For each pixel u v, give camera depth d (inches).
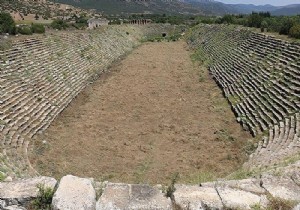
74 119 896.3
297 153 521.0
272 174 370.9
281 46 1230.3
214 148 748.6
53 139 759.1
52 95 964.6
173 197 287.9
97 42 1686.8
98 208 269.9
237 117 919.0
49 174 598.2
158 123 901.8
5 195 276.5
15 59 990.4
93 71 1359.5
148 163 669.3
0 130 676.7
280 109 821.9
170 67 1624.0
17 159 587.2
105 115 945.5
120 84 1272.1
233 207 278.1
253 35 1595.7
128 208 270.5
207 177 565.0
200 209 275.4
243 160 671.1
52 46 1270.9
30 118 794.8
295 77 932.6
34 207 274.8
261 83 1037.8
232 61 1443.2
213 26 2399.1
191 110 1010.1
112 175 609.9
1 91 810.8
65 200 269.1
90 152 714.2
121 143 768.9
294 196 297.4
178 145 767.1
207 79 1393.9
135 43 2311.8
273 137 701.3
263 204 284.0
